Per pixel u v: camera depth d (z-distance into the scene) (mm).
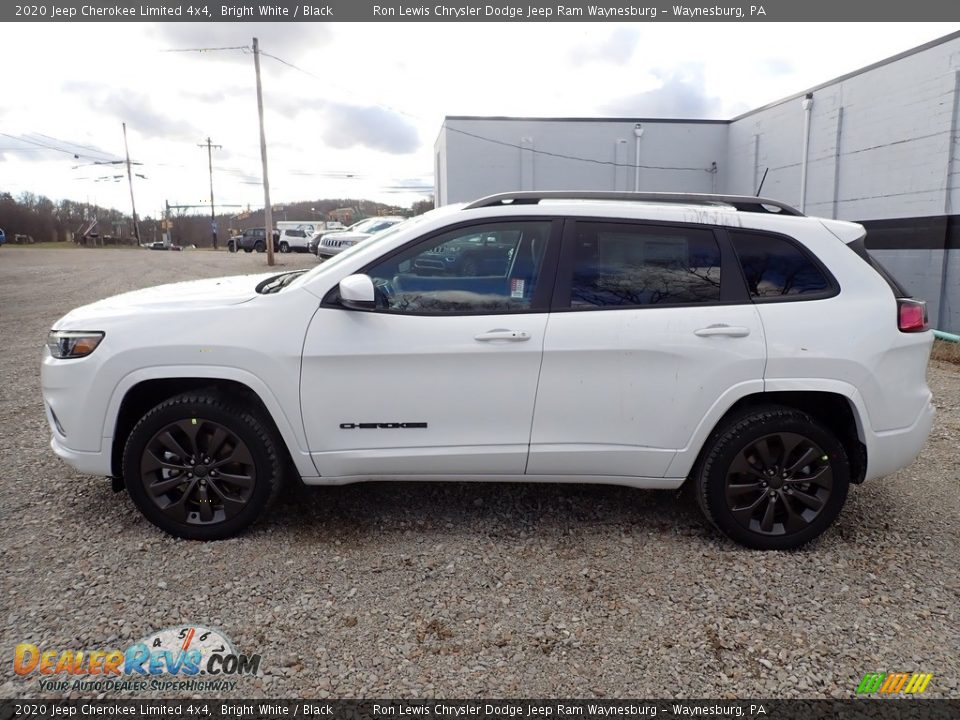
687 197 3572
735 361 3305
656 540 3596
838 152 16828
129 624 2795
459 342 3305
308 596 3023
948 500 4176
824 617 2949
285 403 3342
